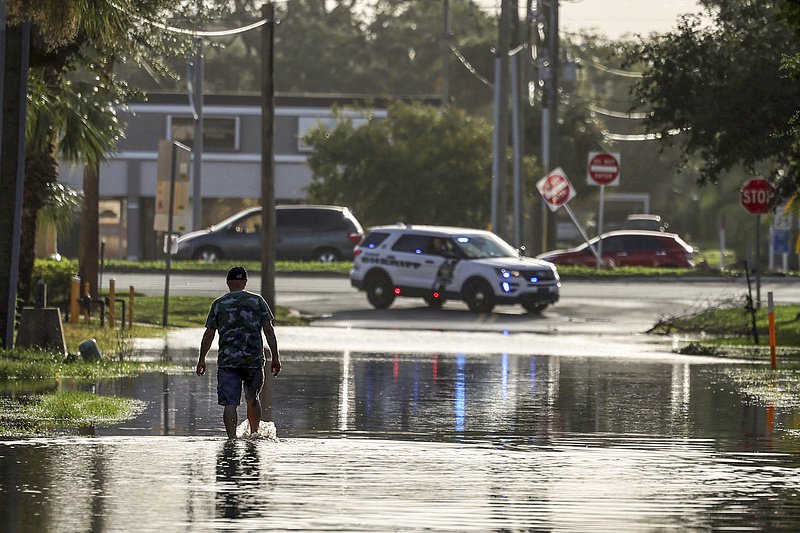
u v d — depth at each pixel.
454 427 40.25
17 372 53.34
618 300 99.19
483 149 147.50
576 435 38.75
